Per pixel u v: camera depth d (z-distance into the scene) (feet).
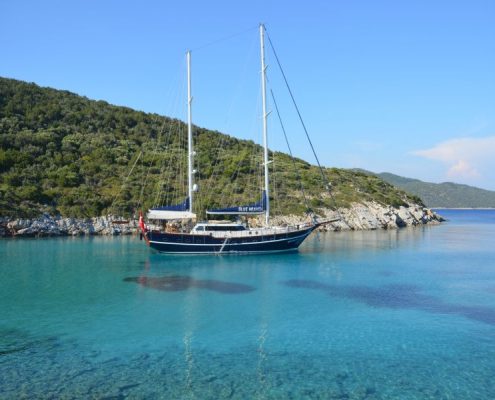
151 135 261.85
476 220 378.32
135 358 45.24
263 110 122.62
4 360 44.57
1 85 263.70
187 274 92.12
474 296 72.54
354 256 120.88
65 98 279.90
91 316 60.39
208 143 258.78
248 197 200.13
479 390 37.83
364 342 50.06
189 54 122.72
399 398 36.32
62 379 39.91
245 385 38.86
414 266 103.45
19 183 186.09
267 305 66.49
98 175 207.51
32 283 82.38
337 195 242.37
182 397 36.47
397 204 270.67
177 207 117.50
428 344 49.26
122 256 118.62
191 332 53.67
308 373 41.50
